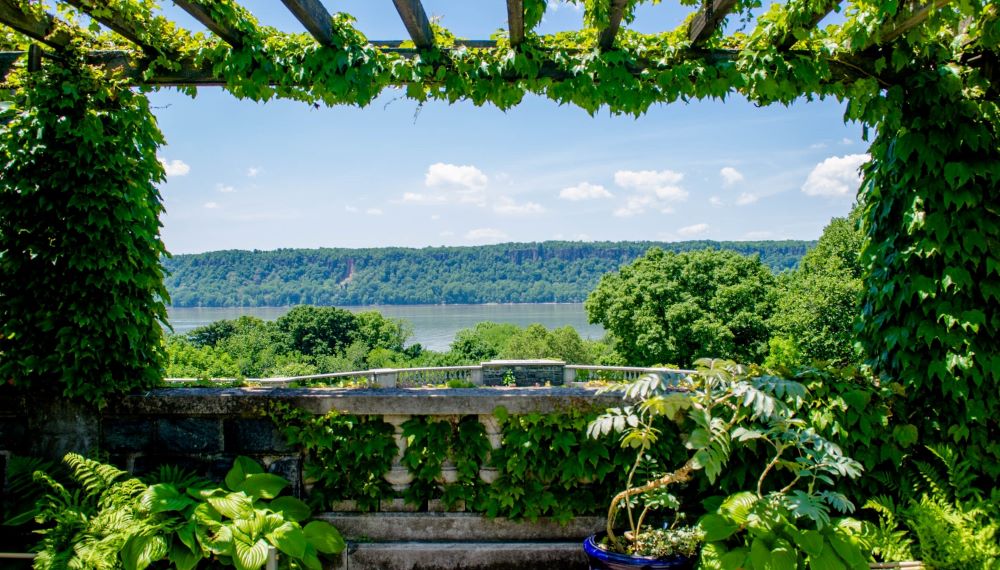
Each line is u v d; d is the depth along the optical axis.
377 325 48.50
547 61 3.94
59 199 3.87
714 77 3.87
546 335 42.97
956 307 3.70
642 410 3.43
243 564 3.23
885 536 3.36
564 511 3.93
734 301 29.52
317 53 3.86
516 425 3.93
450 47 3.96
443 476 4.05
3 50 4.10
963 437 3.79
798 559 3.20
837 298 24.80
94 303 3.90
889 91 3.84
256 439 3.99
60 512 3.39
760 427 3.76
